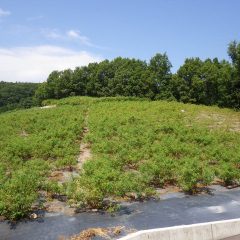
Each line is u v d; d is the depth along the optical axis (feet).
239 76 171.73
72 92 275.80
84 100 197.06
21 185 51.16
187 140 95.20
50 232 45.03
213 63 245.24
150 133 97.50
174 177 66.33
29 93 448.24
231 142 97.25
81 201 53.42
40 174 65.05
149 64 238.48
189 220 49.39
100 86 265.95
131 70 242.58
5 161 75.56
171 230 42.88
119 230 45.24
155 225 47.47
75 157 78.95
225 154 77.30
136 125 113.19
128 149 83.20
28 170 64.34
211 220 49.57
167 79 232.73
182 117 134.41
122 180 56.85
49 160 78.13
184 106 163.12
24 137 101.50
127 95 237.04
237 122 131.95
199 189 63.72
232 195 60.95
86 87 272.10
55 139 89.92
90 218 49.49
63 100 216.33
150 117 128.67
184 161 71.41
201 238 44.39
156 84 233.35
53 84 279.28
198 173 63.72
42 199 56.03
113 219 49.26
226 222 46.14
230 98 178.19
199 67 218.18
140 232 41.68
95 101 188.14
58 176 68.95
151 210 52.95
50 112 145.38
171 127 106.93
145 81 232.53
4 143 90.07
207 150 82.17
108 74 267.18
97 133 99.66
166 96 226.38
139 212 52.06
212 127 119.65
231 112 156.87
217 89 211.61
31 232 45.01
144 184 60.18
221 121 132.05
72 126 108.78
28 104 382.22
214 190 63.62
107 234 44.34
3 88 437.58
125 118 121.60
